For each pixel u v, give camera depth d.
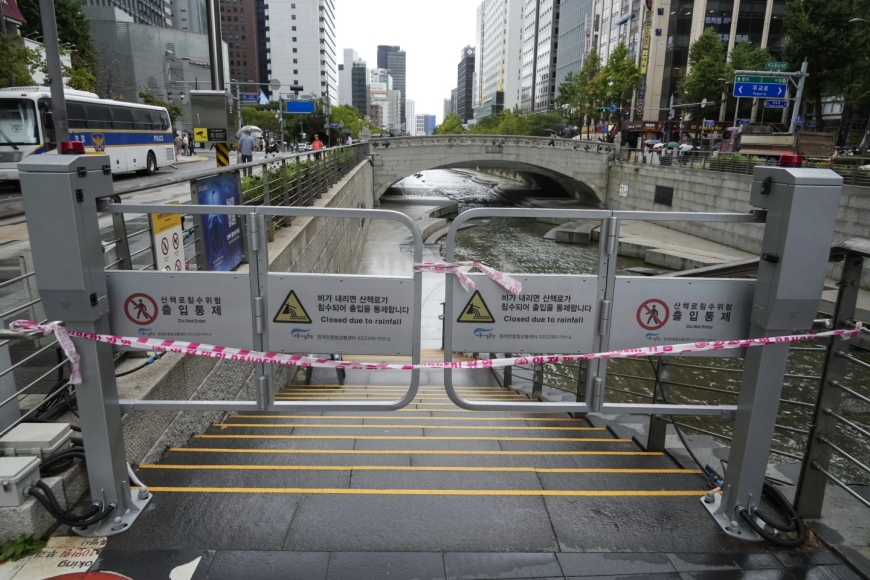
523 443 4.38
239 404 2.96
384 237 26.84
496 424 5.19
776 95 29.94
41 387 4.16
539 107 122.88
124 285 2.80
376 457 3.86
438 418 5.35
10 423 3.13
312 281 2.83
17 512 2.62
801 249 2.56
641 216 2.80
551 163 42.19
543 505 3.09
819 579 2.59
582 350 2.96
